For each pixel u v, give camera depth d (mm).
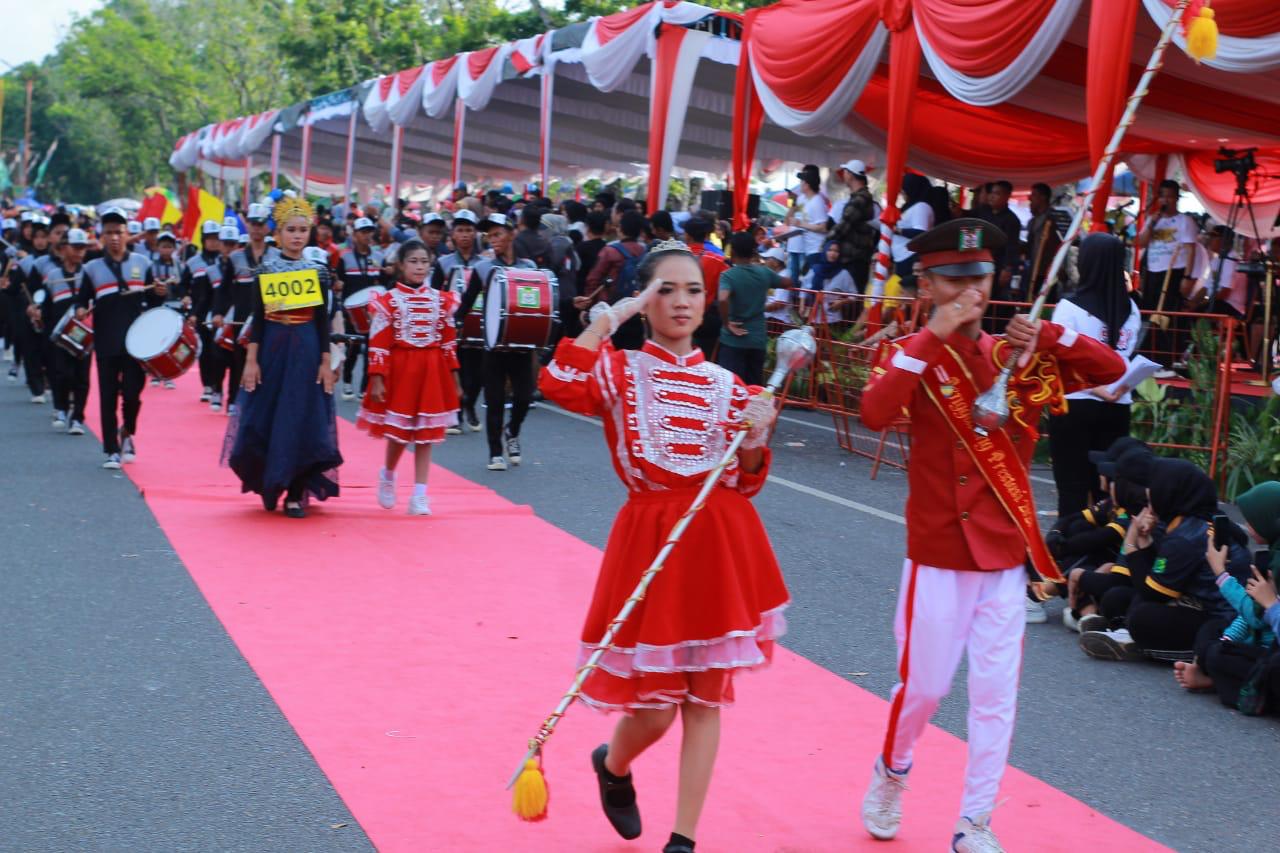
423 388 9125
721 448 4102
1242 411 11273
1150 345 11961
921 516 4242
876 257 12992
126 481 10250
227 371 16875
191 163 46188
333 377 9016
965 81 11539
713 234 16688
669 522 4027
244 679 5785
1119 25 9617
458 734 5207
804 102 14148
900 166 12805
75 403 12727
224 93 88812
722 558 4004
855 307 13062
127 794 4602
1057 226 13906
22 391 16266
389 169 39438
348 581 7418
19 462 11031
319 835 4312
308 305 8852
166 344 10609
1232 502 10398
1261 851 4441
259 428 8883
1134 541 6578
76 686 5656
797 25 14148
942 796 4773
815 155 23281
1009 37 10891
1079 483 7355
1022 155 17734
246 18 85438
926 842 4371
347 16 50375
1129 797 4867
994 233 4125
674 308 4094
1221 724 5672
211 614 6730
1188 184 17484
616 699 3980
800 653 6422
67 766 4828
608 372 4086
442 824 4395
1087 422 7234
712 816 4535
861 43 13211
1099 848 4398
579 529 8906
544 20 38062
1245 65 8844
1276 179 16594
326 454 8883
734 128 15664
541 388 4094
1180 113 14430
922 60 16000
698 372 4129
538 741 3824
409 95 25172
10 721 5250
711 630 3961
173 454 11562
